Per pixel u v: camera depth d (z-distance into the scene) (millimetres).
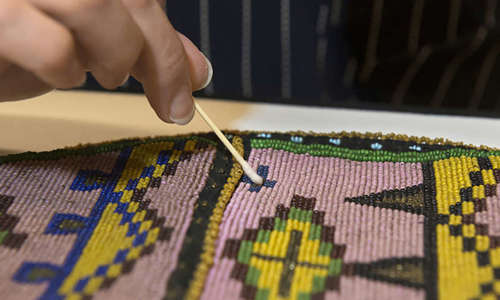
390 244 296
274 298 261
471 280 266
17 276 271
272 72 664
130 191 342
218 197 332
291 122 463
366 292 264
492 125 442
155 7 304
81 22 269
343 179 352
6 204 328
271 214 320
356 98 671
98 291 254
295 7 615
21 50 257
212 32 643
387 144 379
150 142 389
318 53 643
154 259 276
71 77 275
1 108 482
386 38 623
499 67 634
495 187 329
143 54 310
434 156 363
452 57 632
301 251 292
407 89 660
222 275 274
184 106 338
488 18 595
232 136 393
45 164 365
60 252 291
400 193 336
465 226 303
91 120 466
